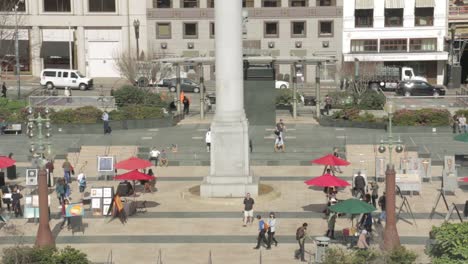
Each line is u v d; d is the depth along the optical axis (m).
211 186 40.62
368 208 31.91
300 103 74.88
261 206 39.25
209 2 95.44
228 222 36.56
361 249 28.94
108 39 97.19
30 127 43.97
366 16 95.00
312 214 37.72
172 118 63.44
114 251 32.16
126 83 90.50
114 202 37.12
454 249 25.38
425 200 40.31
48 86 86.50
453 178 41.53
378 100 68.38
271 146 53.88
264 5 95.62
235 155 40.78
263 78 62.50
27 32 96.62
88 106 62.84
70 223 35.16
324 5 95.06
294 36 95.81
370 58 92.81
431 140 55.75
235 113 40.97
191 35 96.31
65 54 96.88
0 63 89.75
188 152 52.19
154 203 40.28
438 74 95.75
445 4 93.88
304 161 49.91
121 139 56.88
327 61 65.38
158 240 33.72
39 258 26.80
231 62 40.44
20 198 38.41
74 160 51.53
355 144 53.34
